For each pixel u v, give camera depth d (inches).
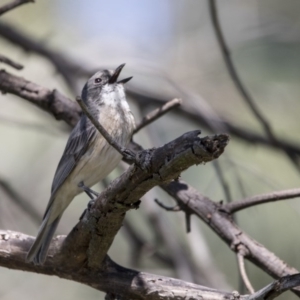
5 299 489.4
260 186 455.8
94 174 371.6
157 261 450.6
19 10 567.2
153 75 470.9
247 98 409.1
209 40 545.6
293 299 402.3
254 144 475.5
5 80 404.2
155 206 473.4
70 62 501.4
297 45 489.7
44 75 550.6
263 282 431.8
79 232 278.1
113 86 390.0
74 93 477.4
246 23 506.0
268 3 502.6
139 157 228.8
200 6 550.6
